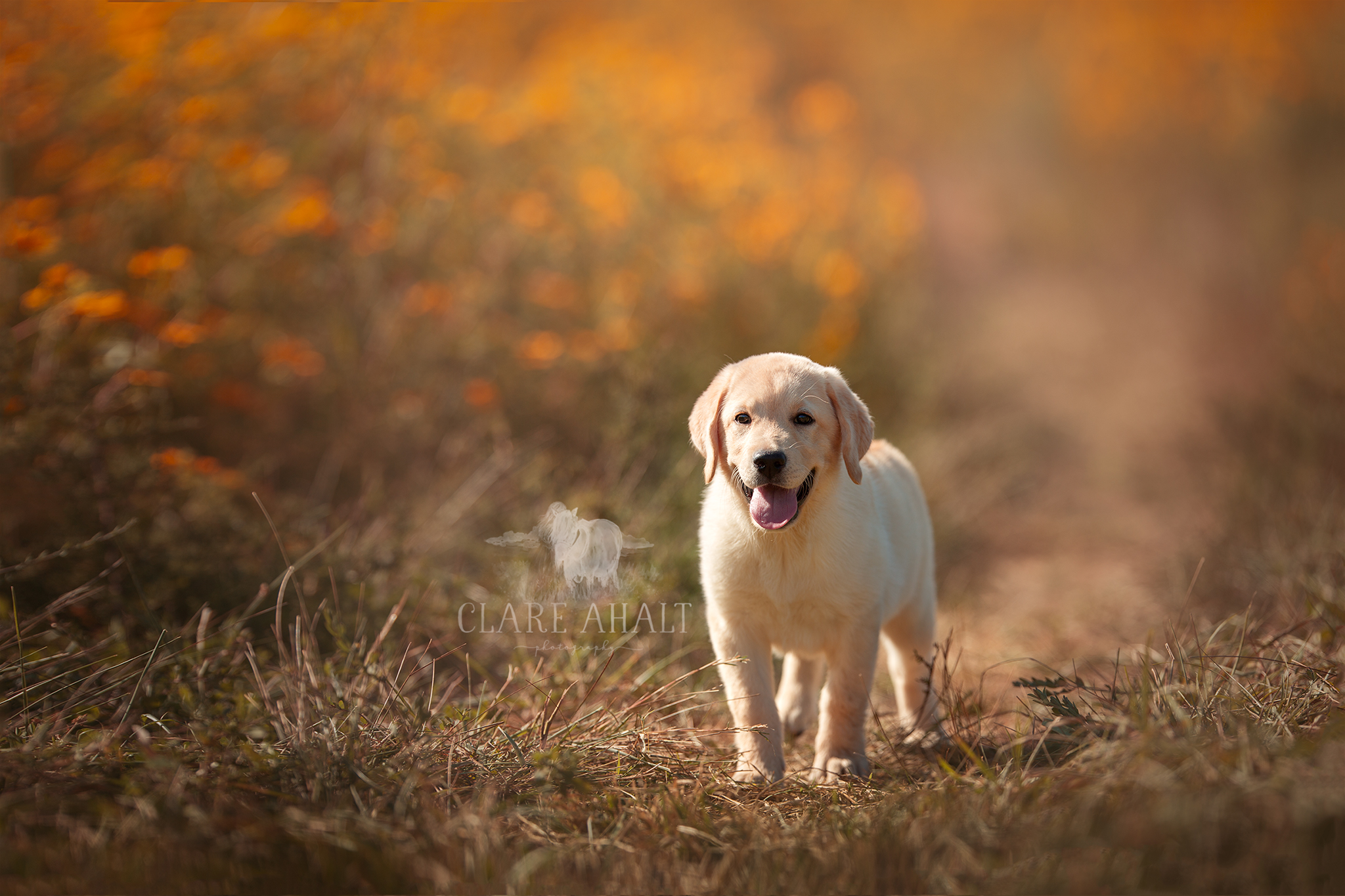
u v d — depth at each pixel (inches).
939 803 127.6
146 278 269.4
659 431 258.5
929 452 339.0
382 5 299.6
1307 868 98.7
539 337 314.0
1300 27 735.7
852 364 347.6
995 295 663.1
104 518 195.5
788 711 184.5
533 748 149.1
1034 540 334.3
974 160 860.6
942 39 874.1
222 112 294.0
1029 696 167.8
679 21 619.2
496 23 421.4
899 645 184.2
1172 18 795.4
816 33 781.3
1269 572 232.8
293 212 273.7
